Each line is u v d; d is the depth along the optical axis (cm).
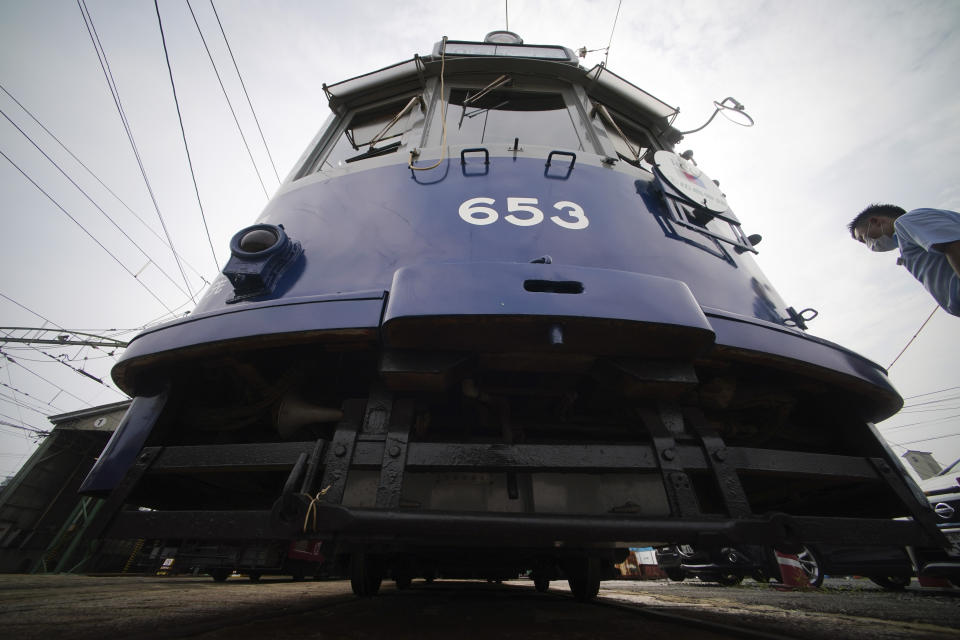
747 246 288
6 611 206
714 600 329
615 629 158
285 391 192
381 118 386
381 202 234
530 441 204
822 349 193
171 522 146
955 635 159
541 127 344
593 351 167
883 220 280
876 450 201
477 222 219
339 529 127
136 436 179
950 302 234
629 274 164
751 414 238
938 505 530
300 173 341
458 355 161
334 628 152
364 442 153
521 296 149
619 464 153
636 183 268
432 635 141
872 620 204
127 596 310
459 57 372
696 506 146
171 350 177
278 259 207
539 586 393
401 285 153
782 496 254
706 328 157
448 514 131
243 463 158
